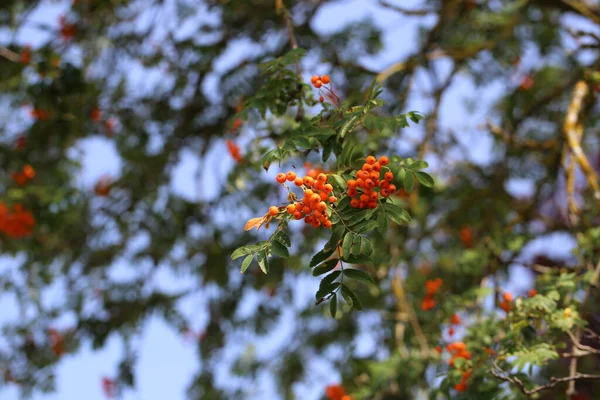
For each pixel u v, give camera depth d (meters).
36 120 5.89
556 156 5.19
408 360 4.86
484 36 6.84
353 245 2.43
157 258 6.78
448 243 6.38
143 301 6.77
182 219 6.53
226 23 6.59
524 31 6.95
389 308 5.79
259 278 6.64
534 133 6.94
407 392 4.91
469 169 6.77
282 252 2.46
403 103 5.97
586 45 5.02
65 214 5.95
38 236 6.18
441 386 3.54
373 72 5.90
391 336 5.75
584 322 3.43
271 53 6.24
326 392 5.43
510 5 6.50
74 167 6.34
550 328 3.50
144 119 6.70
